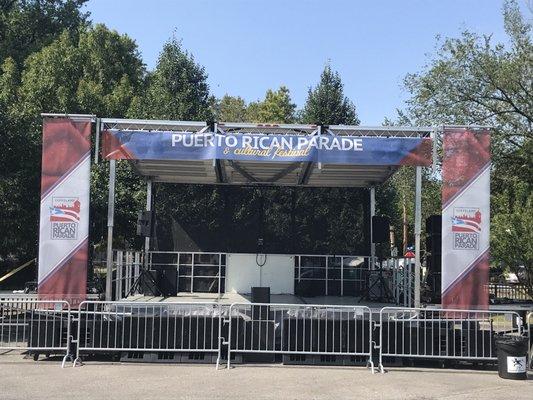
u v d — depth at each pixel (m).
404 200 24.91
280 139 9.96
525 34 18.39
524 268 16.73
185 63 24.08
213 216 15.00
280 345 9.98
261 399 7.45
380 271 13.26
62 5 34.16
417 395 7.86
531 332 10.20
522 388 8.38
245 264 14.71
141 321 9.79
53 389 7.79
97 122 9.91
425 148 10.01
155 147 9.95
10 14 31.08
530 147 18.45
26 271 18.77
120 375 8.75
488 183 9.98
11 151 14.59
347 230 14.96
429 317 9.95
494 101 18.94
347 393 7.88
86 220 9.72
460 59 18.88
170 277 13.68
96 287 13.66
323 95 24.83
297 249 14.92
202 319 9.84
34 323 9.79
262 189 15.08
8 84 20.05
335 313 9.83
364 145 9.97
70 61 23.44
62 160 9.77
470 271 9.87
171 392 7.72
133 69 29.67
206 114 23.27
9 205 14.59
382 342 9.80
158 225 14.96
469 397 7.78
